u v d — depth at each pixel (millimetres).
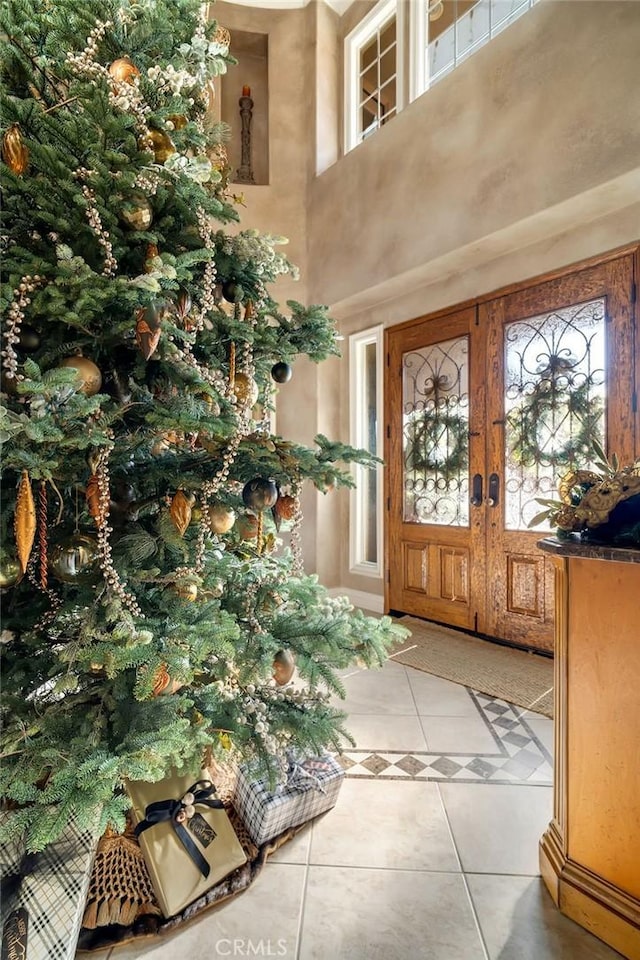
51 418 859
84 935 1115
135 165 1085
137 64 1146
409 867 1338
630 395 2479
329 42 4109
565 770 1221
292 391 4316
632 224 2461
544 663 2807
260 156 4355
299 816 1464
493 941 1121
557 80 2408
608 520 1151
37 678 1161
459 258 3080
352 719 2170
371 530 4219
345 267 3771
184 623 1094
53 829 803
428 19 3461
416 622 3607
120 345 1169
